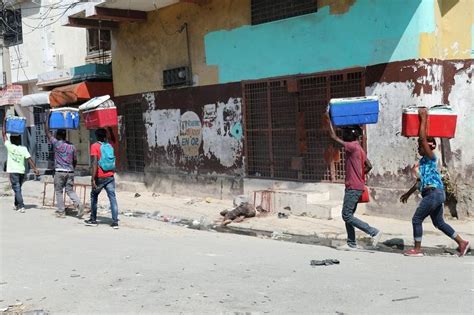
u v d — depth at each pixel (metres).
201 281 6.23
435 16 9.31
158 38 14.81
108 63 18.30
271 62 11.65
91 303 5.47
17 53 22.84
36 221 11.20
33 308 5.35
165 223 10.94
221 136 13.07
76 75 18.09
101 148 10.28
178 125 14.37
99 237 9.27
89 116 10.45
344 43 10.22
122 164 16.80
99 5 14.12
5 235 9.50
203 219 10.86
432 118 7.39
